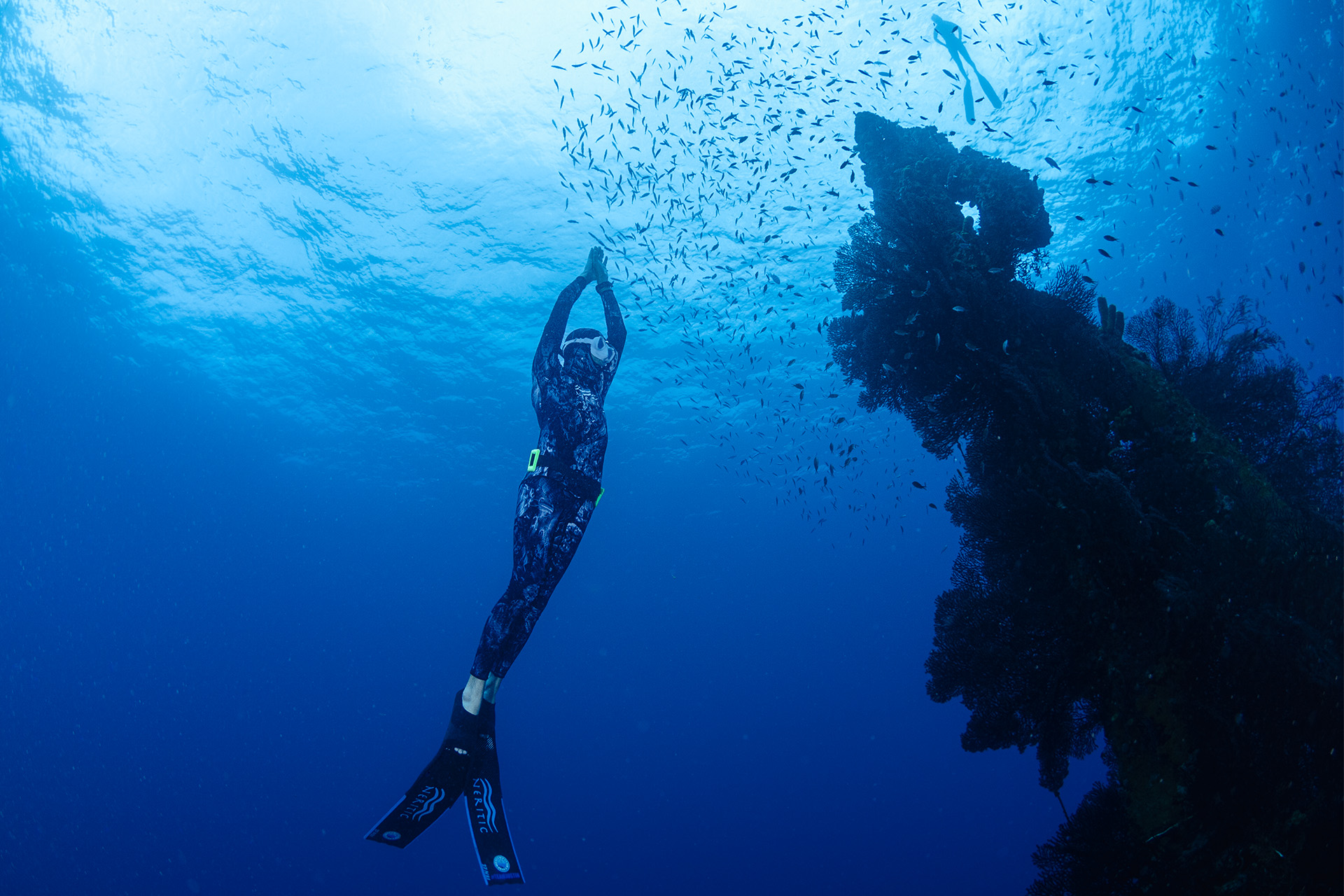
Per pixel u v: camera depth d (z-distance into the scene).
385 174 18.52
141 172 19.00
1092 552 4.39
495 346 23.69
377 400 26.39
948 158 5.43
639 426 27.41
